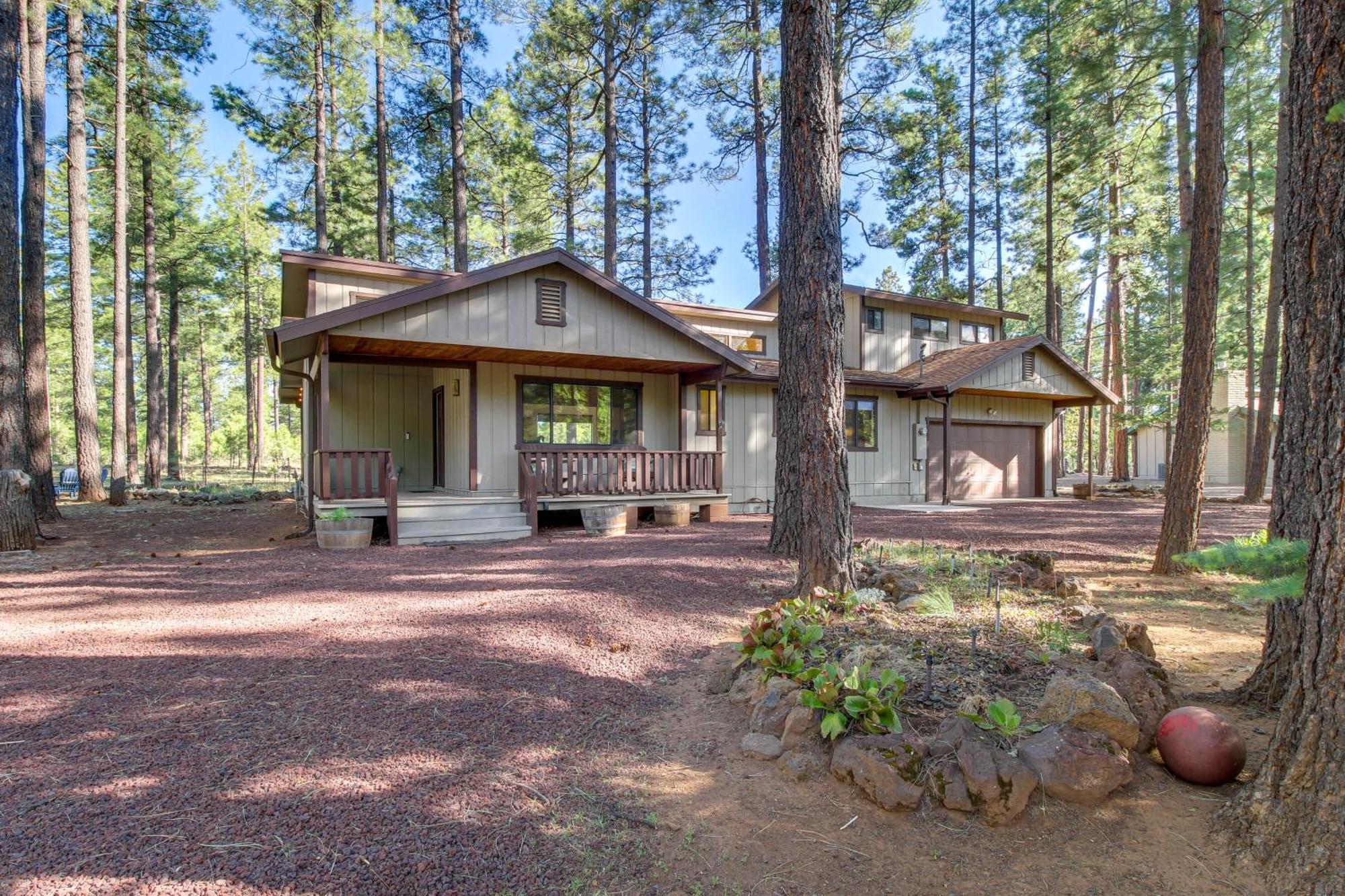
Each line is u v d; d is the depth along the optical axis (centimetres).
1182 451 684
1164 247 1506
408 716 327
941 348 1845
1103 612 491
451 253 2589
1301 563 218
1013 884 208
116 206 1468
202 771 269
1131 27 835
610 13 1756
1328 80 268
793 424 734
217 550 844
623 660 420
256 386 3338
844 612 464
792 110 605
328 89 2009
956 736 261
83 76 1474
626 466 1105
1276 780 215
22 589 598
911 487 1606
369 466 909
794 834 236
